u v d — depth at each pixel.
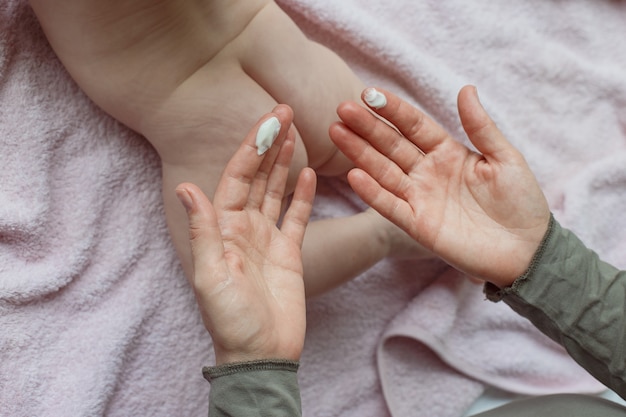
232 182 0.72
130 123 0.84
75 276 0.89
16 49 0.86
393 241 0.89
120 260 0.90
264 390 0.68
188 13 0.78
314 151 0.86
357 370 0.95
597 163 0.98
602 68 0.99
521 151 0.98
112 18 0.77
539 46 0.99
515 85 0.99
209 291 0.68
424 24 0.98
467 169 0.76
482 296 0.96
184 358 0.91
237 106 0.80
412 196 0.76
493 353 0.96
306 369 0.94
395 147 0.76
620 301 0.74
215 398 0.68
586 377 0.96
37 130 0.87
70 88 0.88
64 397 0.88
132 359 0.90
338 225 0.86
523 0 0.99
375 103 0.74
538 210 0.74
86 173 0.89
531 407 0.79
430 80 0.96
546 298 0.74
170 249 0.91
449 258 0.76
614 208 0.99
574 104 1.00
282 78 0.82
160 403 0.91
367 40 0.95
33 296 0.88
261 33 0.82
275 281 0.72
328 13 0.94
